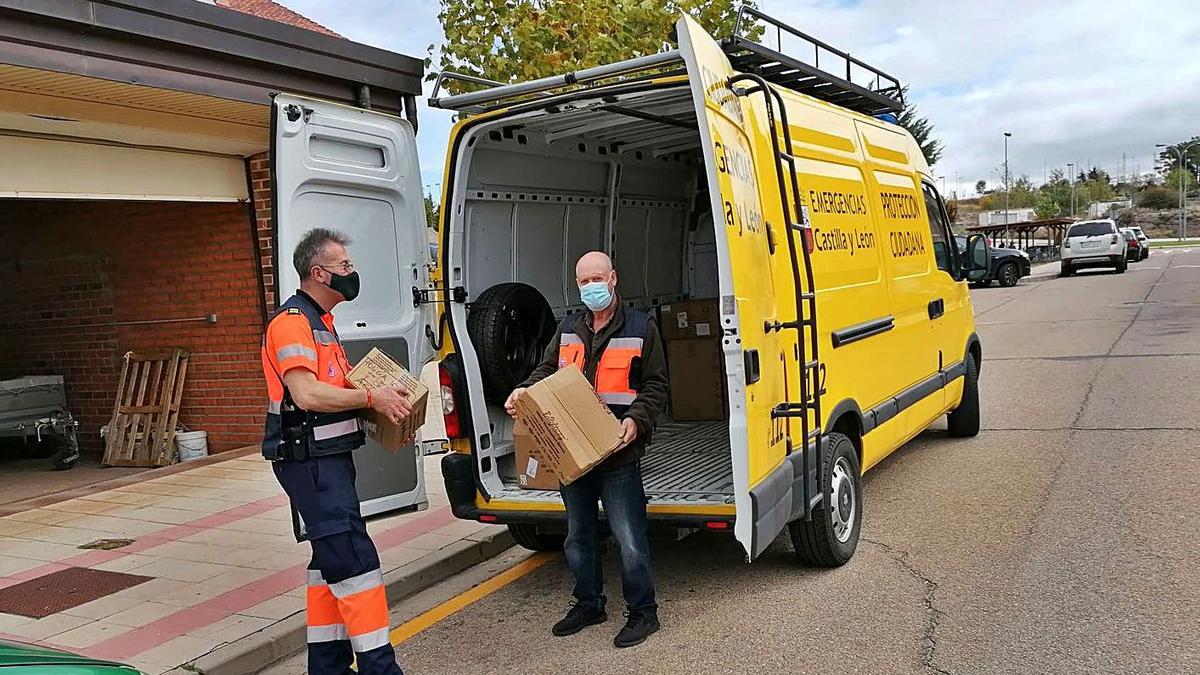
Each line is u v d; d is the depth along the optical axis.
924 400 7.07
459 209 5.38
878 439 6.05
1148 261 42.22
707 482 5.23
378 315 5.39
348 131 5.19
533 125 5.61
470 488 5.34
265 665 4.63
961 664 4.03
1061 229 51.94
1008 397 10.57
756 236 4.57
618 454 4.42
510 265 5.99
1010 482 6.91
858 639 4.36
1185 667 3.87
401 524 6.72
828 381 5.26
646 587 4.52
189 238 9.62
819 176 5.58
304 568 5.77
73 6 6.10
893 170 6.97
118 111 7.38
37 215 10.54
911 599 4.80
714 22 9.68
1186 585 4.71
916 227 7.24
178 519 7.04
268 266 9.16
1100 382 11.03
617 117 5.62
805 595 4.96
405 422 4.03
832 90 6.22
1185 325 16.02
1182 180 73.38
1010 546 5.50
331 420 3.93
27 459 10.79
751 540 4.20
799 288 4.68
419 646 4.72
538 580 5.68
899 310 6.56
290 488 3.91
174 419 9.71
